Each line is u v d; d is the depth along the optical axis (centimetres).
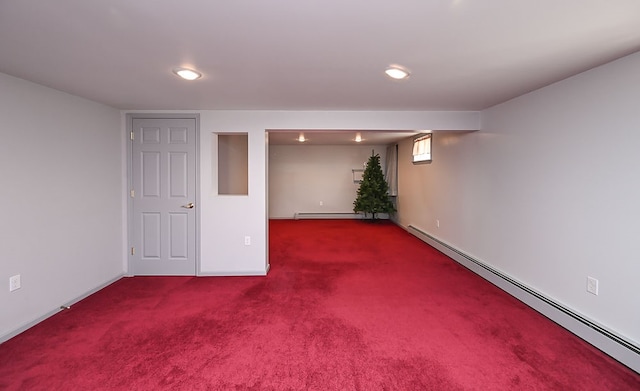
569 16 160
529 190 316
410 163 704
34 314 277
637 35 183
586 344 243
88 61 224
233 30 176
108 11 155
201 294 345
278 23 168
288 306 314
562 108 272
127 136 399
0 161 248
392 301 326
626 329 221
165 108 388
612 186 229
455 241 487
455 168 486
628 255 219
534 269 311
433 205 576
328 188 906
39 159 281
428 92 311
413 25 170
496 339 252
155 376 205
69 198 315
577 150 258
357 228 752
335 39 188
